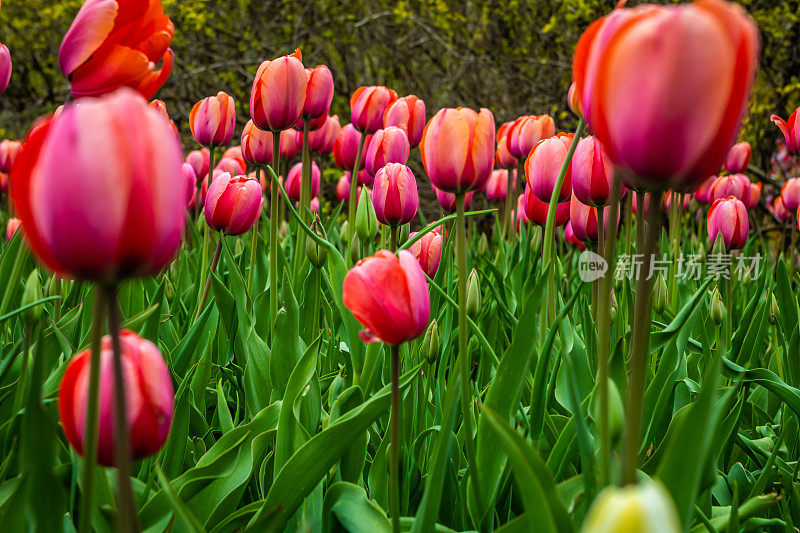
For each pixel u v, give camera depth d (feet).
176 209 2.40
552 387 5.38
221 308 7.06
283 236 13.10
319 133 11.42
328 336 7.50
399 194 6.44
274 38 28.53
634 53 2.41
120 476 2.51
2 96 28.22
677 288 9.32
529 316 3.90
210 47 28.25
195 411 5.69
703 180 2.56
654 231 2.75
